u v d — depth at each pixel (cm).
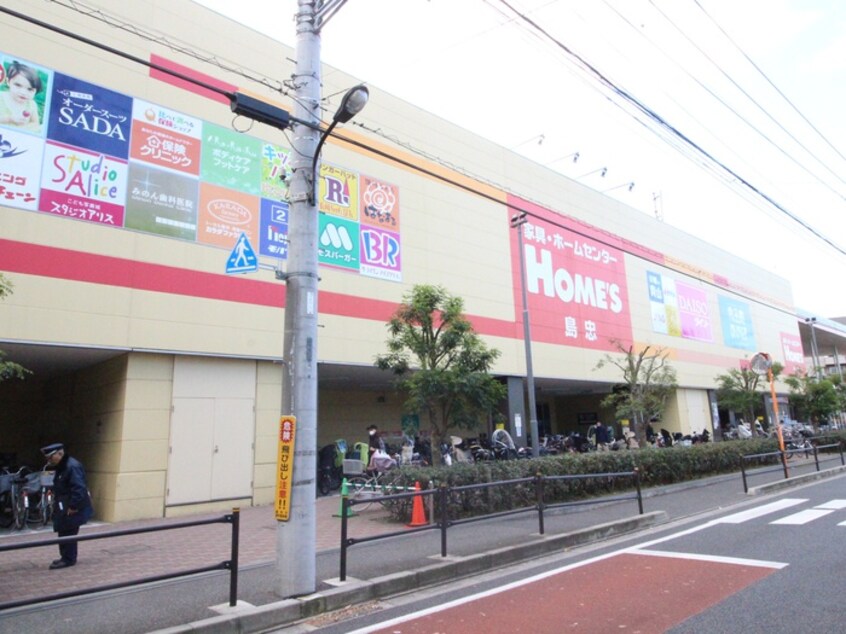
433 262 1866
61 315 1109
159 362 1248
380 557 796
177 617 562
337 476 1644
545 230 2372
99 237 1173
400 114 1858
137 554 866
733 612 542
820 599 567
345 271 1611
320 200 1583
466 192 2039
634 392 1978
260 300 1405
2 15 1109
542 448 1994
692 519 1130
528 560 831
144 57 1288
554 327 2303
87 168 1173
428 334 1230
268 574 727
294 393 661
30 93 1118
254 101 681
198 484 1264
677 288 3158
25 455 1631
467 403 1187
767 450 2114
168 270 1262
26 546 450
